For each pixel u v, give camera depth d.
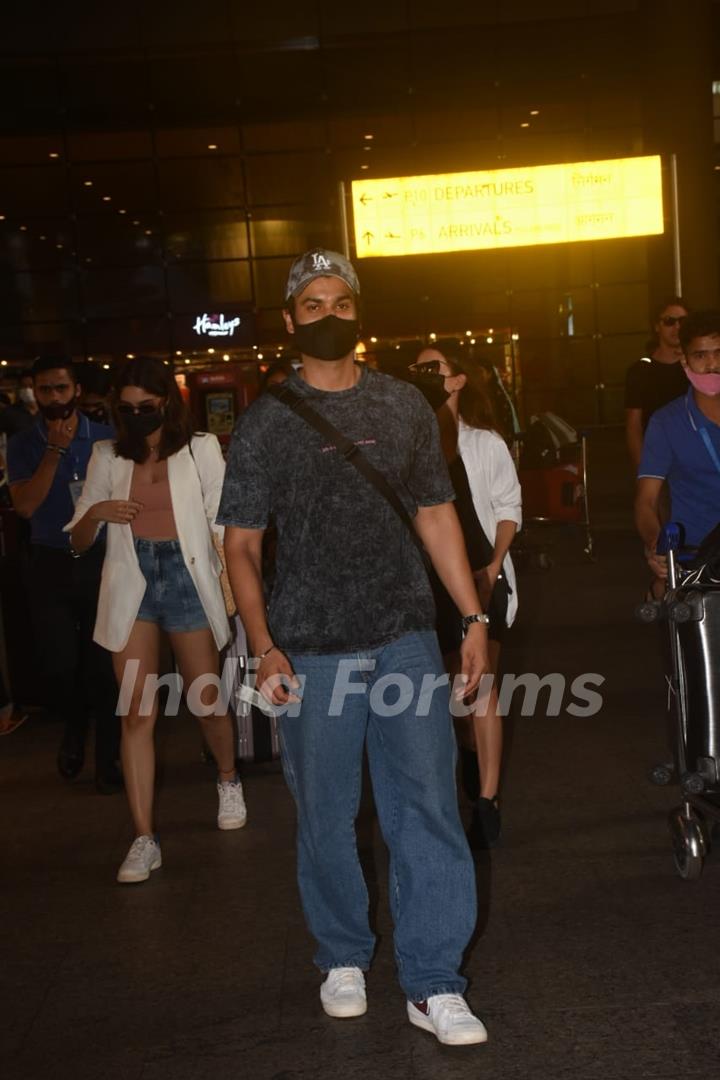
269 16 29.88
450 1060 3.44
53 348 31.45
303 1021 3.73
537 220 20.44
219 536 5.24
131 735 5.09
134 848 5.04
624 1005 3.68
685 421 4.90
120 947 4.38
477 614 3.76
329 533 3.52
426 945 3.58
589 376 31.41
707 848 4.68
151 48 29.97
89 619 6.29
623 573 12.23
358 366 3.68
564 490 13.25
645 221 20.50
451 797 3.63
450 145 30.34
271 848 5.28
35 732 7.66
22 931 4.59
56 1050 3.66
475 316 31.36
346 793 3.65
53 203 30.88
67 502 6.28
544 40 29.91
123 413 5.08
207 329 31.34
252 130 30.50
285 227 30.98
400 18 29.91
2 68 29.95
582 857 4.92
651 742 6.52
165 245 31.14
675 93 27.31
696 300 27.67
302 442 3.51
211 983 4.04
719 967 3.88
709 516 4.93
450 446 5.02
